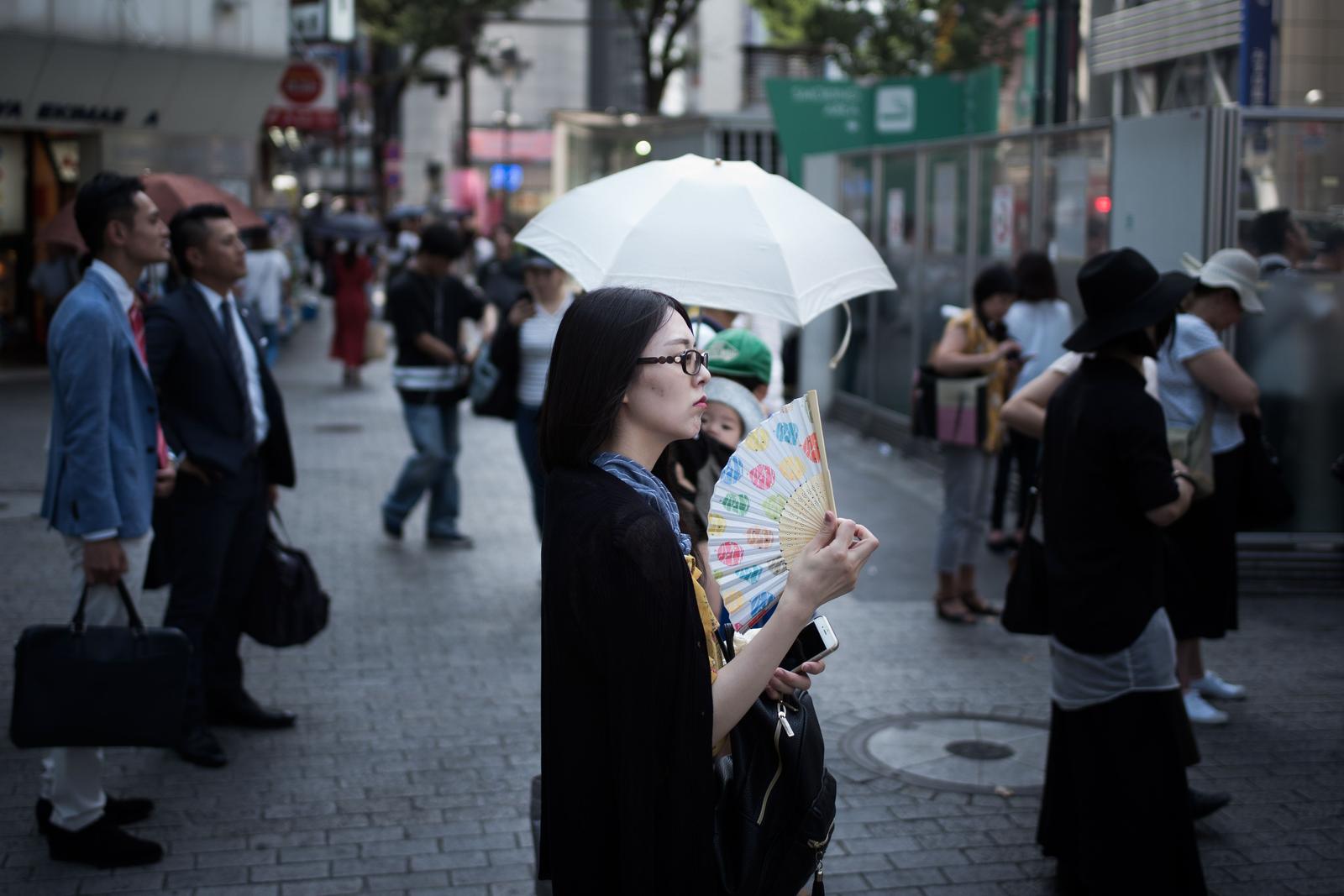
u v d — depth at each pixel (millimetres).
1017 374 7477
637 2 26703
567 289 9141
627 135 20078
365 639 7070
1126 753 4133
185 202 6453
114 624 4562
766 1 22766
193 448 5184
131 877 4398
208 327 5262
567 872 2270
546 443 2359
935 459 11750
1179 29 10531
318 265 32031
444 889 4352
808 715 2480
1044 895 4371
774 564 2389
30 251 19125
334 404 16281
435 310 8922
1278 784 5262
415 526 9812
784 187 4203
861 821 4934
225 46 19062
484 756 5496
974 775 5348
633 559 2191
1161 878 4125
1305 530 8016
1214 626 5840
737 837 2373
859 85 17094
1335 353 7910
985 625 7410
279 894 4297
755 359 4156
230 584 5613
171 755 5461
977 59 19016
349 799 5059
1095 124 8812
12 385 16750
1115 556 4117
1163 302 4070
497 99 78875
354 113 43000
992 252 10492
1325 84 9969
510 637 7121
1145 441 4043
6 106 17172
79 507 4348
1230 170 7633
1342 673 6590
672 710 2201
